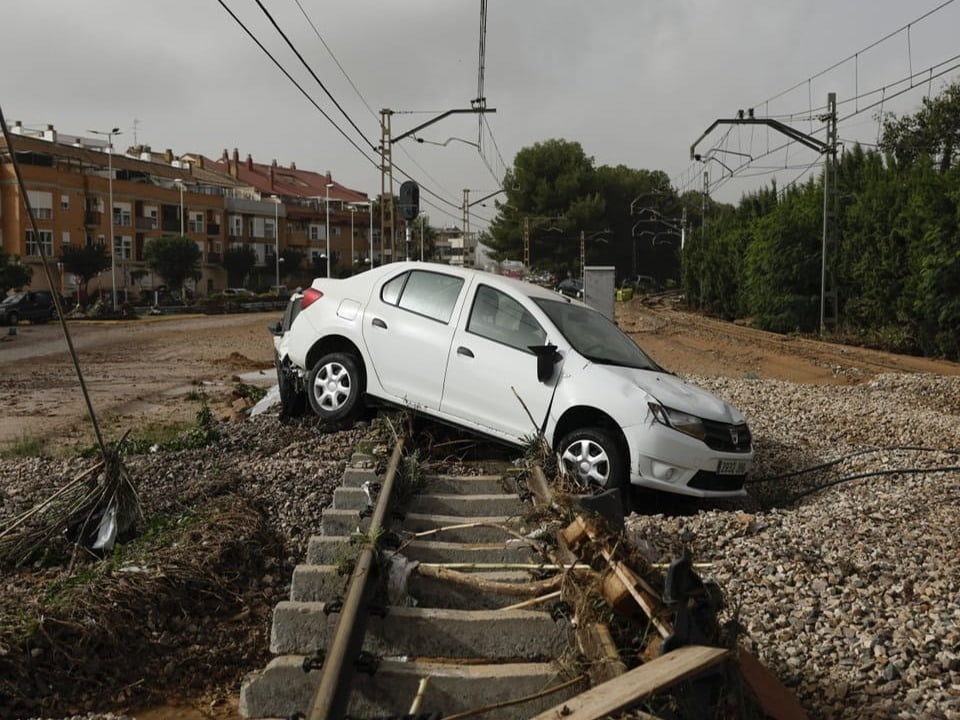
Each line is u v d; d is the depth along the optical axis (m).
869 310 34.47
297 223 109.06
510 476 8.15
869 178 35.94
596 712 3.27
